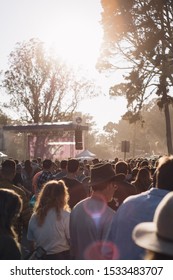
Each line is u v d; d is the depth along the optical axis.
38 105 59.62
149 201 3.98
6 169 7.73
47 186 6.14
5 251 3.96
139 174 7.78
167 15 46.78
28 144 40.78
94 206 5.16
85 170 18.25
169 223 2.38
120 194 7.24
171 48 46.75
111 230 4.25
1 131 40.62
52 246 6.00
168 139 50.06
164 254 2.37
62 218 6.01
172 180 3.96
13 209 4.08
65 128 37.03
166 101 47.06
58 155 39.47
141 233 2.54
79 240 5.18
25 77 59.28
